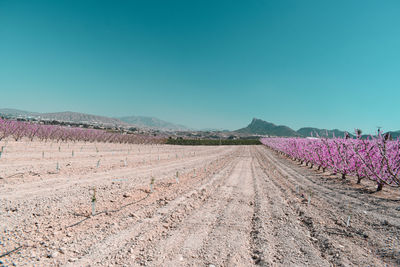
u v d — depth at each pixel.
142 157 21.14
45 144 25.64
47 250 3.76
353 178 13.16
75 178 9.49
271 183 11.62
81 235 4.42
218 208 6.90
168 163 18.02
